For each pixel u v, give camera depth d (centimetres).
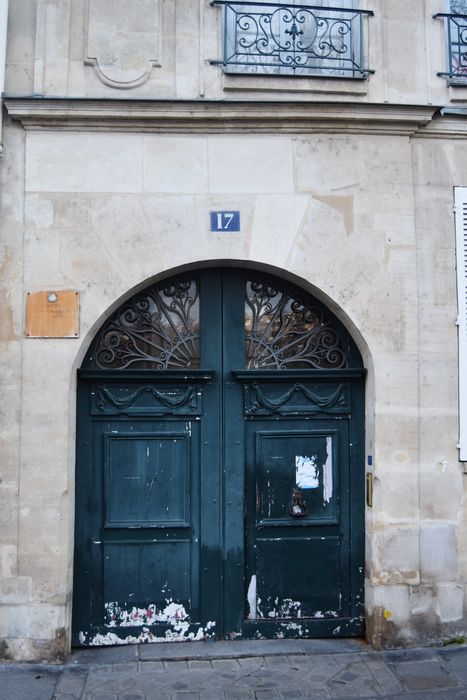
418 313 584
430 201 593
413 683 507
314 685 504
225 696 487
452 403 584
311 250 577
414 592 570
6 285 554
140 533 576
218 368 589
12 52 565
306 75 578
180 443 584
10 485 544
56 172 561
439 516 578
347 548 591
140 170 567
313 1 612
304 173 580
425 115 582
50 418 548
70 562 554
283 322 599
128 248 563
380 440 573
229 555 581
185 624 576
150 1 577
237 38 591
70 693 488
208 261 571
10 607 539
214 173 573
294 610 586
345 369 588
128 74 570
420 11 604
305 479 591
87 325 556
